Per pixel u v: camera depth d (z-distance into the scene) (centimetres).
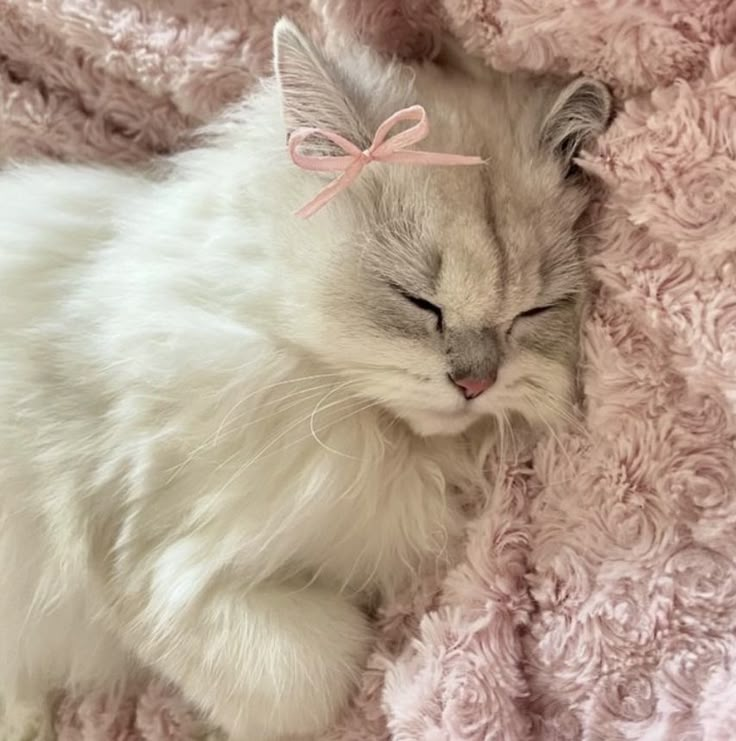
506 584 34
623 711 32
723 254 31
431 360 33
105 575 37
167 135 44
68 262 40
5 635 40
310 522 36
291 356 35
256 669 35
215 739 39
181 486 36
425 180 33
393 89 35
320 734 37
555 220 34
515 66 35
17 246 40
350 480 36
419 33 38
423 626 34
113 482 36
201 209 37
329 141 34
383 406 36
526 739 33
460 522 37
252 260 36
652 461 33
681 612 32
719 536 32
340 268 33
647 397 33
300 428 35
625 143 32
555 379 35
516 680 33
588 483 34
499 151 34
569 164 35
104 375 37
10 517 38
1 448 37
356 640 37
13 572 38
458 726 32
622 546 33
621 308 33
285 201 35
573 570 33
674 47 31
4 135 45
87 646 40
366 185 34
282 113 35
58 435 37
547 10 32
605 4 31
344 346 34
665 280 31
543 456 35
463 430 37
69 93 45
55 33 43
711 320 30
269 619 35
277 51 33
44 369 38
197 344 35
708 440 32
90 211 41
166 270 37
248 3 40
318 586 38
